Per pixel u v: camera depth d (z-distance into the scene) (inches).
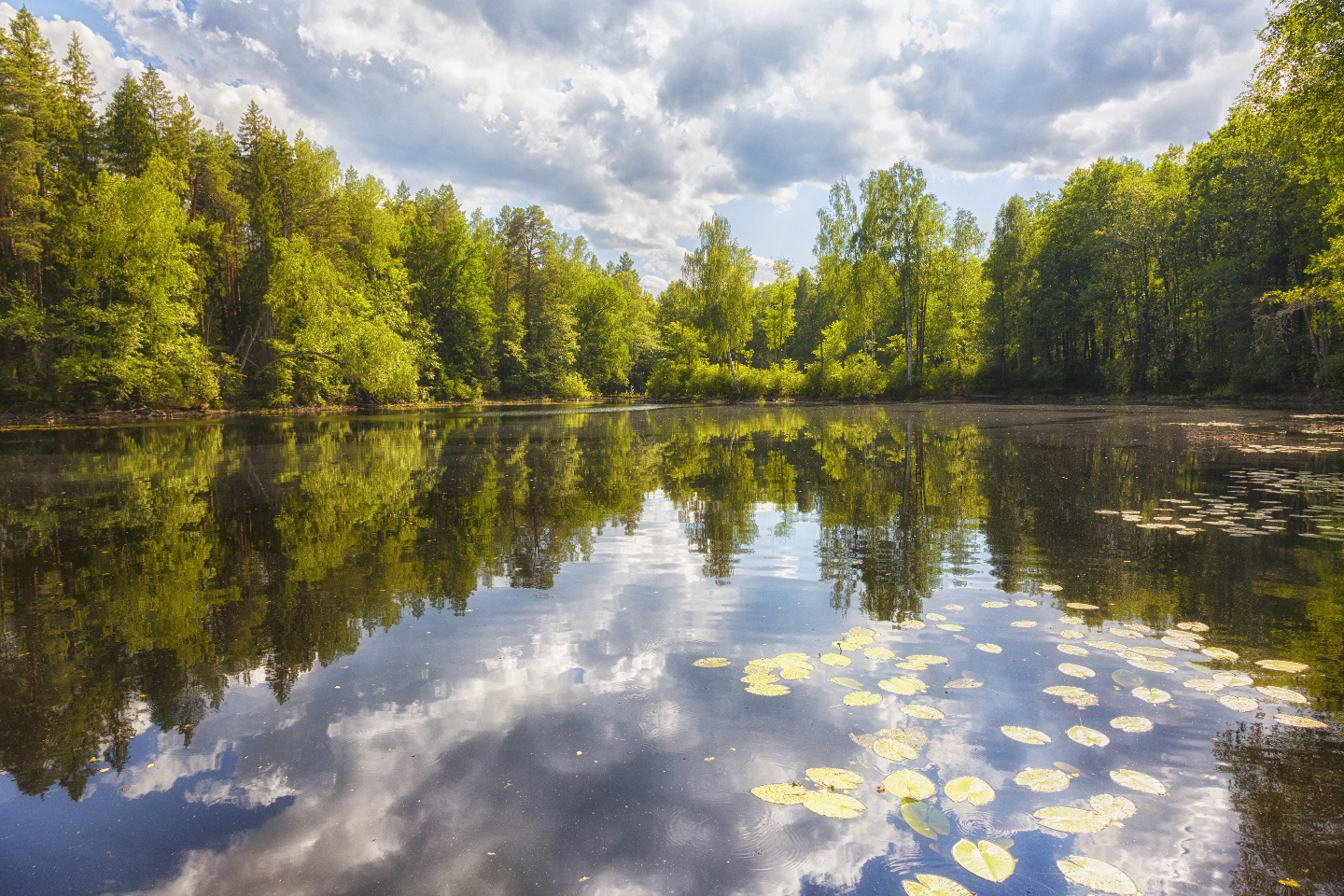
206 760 112.4
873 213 1734.7
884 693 132.6
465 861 86.0
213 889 81.0
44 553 265.3
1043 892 78.5
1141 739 113.7
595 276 3152.1
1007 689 133.8
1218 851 86.4
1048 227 1641.2
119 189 1186.0
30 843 91.3
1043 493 370.9
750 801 98.3
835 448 636.1
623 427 1000.2
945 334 1946.4
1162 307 1408.7
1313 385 1114.1
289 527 306.0
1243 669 141.5
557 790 101.8
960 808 95.7
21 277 1217.4
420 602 196.4
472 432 924.0
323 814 96.8
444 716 126.1
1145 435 693.9
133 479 473.7
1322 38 647.8
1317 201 1043.9
